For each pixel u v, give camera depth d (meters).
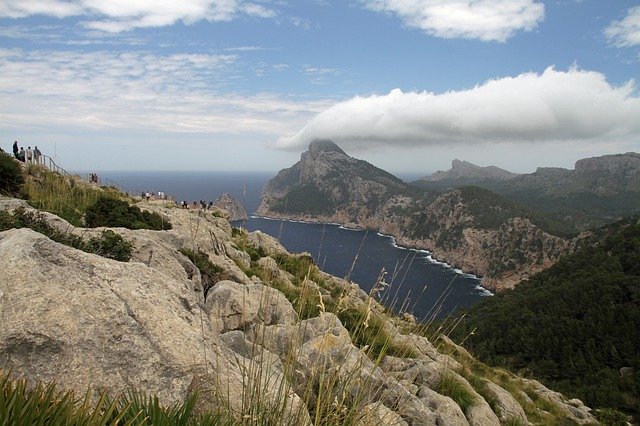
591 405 42.34
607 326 58.25
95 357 3.69
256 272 15.86
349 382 3.56
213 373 4.01
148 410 3.00
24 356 3.48
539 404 16.38
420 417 6.95
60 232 8.59
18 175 16.03
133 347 3.87
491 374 16.88
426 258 166.25
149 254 9.26
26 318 3.61
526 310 70.44
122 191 32.03
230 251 17.08
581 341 58.31
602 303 64.62
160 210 19.66
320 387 3.37
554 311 68.31
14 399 2.31
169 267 9.19
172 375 3.85
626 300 64.75
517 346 62.00
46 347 3.55
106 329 3.88
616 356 52.44
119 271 4.80
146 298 4.51
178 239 12.89
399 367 4.52
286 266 17.45
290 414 3.40
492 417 9.52
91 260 4.74
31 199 15.51
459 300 104.88
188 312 4.84
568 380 51.75
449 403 8.63
